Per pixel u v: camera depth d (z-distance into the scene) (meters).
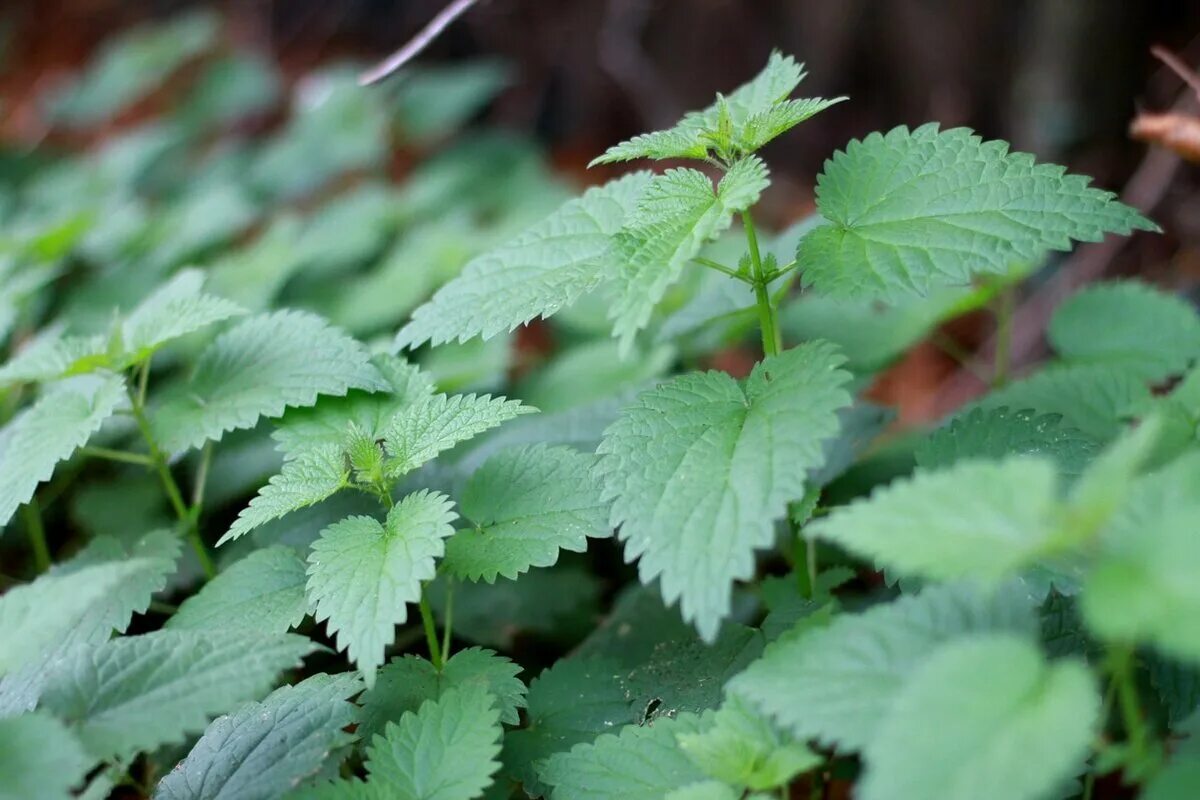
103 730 0.37
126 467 0.53
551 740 0.42
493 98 1.01
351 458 0.41
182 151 0.93
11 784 0.35
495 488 0.42
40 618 0.36
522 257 0.43
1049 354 0.63
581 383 0.54
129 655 0.38
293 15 1.12
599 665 0.43
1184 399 0.41
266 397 0.44
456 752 0.39
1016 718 0.33
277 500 0.41
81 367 0.44
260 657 0.38
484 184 0.83
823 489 0.48
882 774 0.33
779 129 0.40
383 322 0.60
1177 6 0.63
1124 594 0.33
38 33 1.18
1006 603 0.36
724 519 0.37
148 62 0.96
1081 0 0.63
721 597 0.37
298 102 1.00
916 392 0.66
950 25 0.73
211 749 0.40
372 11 1.08
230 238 0.75
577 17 0.96
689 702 0.42
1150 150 0.63
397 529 0.40
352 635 0.38
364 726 0.41
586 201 0.44
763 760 0.37
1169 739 0.39
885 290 0.39
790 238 0.47
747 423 0.39
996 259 0.39
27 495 0.42
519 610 0.49
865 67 0.80
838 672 0.36
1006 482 0.34
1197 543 0.33
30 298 0.61
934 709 0.33
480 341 0.56
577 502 0.41
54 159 0.96
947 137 0.42
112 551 0.46
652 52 0.92
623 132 0.99
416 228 0.73
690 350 0.55
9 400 0.52
